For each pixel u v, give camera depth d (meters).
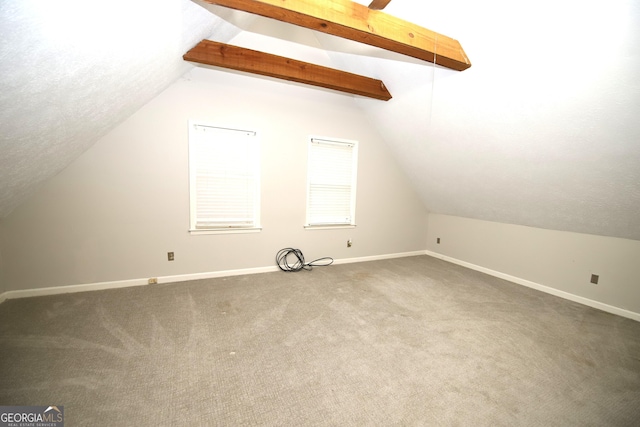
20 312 2.36
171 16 1.71
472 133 2.95
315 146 3.83
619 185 2.30
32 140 1.70
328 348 2.02
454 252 4.46
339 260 4.20
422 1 2.23
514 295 3.15
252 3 1.69
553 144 2.41
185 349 1.94
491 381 1.72
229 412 1.43
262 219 3.56
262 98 3.39
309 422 1.39
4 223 2.53
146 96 2.67
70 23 1.10
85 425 1.32
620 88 1.78
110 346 1.94
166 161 3.02
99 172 2.78
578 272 3.01
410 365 1.85
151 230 3.04
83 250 2.81
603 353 2.04
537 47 1.94
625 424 1.43
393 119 3.71
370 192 4.32
